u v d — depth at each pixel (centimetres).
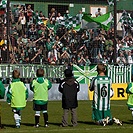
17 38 5456
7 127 2930
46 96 2903
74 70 5116
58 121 3259
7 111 3888
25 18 5662
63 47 5600
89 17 5725
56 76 5069
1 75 4853
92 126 2936
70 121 3247
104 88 2953
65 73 2925
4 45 5194
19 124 2886
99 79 2953
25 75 4947
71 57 5553
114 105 4459
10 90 2872
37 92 2883
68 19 5969
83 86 5116
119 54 5809
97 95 2967
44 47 5466
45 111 2911
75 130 2745
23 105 2884
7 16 4850
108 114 2992
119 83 5197
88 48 5691
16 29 5538
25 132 2666
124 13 6247
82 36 5772
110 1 6247
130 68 5281
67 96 2912
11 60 5156
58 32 5806
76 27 5881
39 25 5688
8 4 4822
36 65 4997
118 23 6212
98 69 2988
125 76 5259
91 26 5753
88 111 3897
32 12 5769
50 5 6078
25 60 5300
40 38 5522
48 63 5206
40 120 3303
